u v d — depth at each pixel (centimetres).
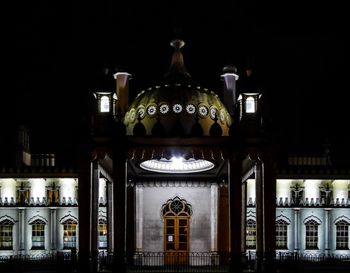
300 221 5456
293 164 5944
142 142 3706
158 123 3762
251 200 5409
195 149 3712
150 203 5019
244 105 3850
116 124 3716
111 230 4522
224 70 4812
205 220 4994
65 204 5531
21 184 5528
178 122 3753
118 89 4644
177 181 4997
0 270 4003
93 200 3831
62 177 5506
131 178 4881
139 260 4819
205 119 4044
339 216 5469
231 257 3597
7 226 5519
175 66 4462
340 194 5516
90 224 3638
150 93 4231
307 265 4322
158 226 4988
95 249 3850
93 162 3888
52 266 4072
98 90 3838
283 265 3797
